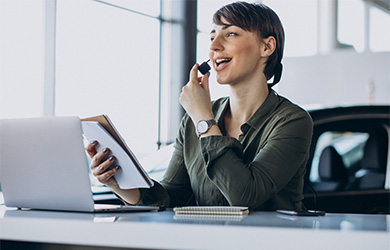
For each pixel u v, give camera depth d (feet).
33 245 3.84
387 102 23.13
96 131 4.45
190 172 5.52
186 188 5.78
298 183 5.27
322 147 10.37
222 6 5.43
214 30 5.43
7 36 18.43
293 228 2.97
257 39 5.33
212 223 3.27
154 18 24.90
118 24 23.34
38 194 4.47
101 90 22.74
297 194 5.27
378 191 8.99
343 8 41.86
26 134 4.41
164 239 3.18
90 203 4.26
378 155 9.33
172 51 25.45
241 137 5.32
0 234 3.68
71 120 4.19
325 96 23.71
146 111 24.93
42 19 18.49
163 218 3.71
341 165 9.32
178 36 25.34
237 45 5.26
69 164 4.26
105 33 22.72
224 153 4.70
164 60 25.58
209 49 5.36
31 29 18.52
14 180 4.57
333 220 3.68
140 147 24.84
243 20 5.27
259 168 4.77
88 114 22.21
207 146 4.74
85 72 21.91
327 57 23.82
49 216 3.81
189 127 5.67
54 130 4.27
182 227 3.15
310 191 8.57
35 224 3.56
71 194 4.32
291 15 33.14
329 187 8.93
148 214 4.19
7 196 4.66
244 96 5.39
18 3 18.43
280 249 2.95
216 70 5.36
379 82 23.18
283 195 5.15
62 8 20.68
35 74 18.53
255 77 5.37
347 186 8.99
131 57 24.04
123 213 4.31
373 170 9.29
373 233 2.80
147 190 5.33
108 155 4.67
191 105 4.96
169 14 25.48
